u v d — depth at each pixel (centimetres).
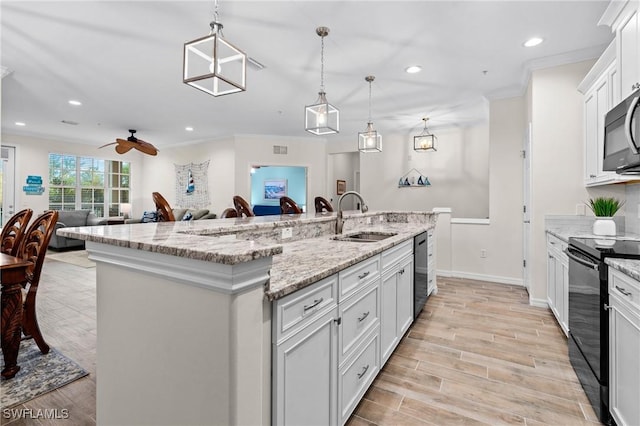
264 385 106
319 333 133
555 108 319
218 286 90
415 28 262
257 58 316
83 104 469
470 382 203
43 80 374
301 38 278
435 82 380
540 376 209
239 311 90
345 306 155
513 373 212
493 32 268
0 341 207
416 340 262
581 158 309
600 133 263
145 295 112
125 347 120
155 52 304
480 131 595
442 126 597
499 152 427
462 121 563
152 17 247
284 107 484
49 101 455
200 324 96
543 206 327
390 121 561
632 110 175
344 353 154
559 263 273
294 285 113
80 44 289
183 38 278
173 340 104
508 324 295
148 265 109
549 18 247
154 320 109
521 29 263
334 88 401
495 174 432
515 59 318
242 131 661
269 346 108
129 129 639
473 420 168
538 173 328
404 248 256
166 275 103
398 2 228
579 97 309
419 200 638
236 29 264
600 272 165
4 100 450
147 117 545
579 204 311
